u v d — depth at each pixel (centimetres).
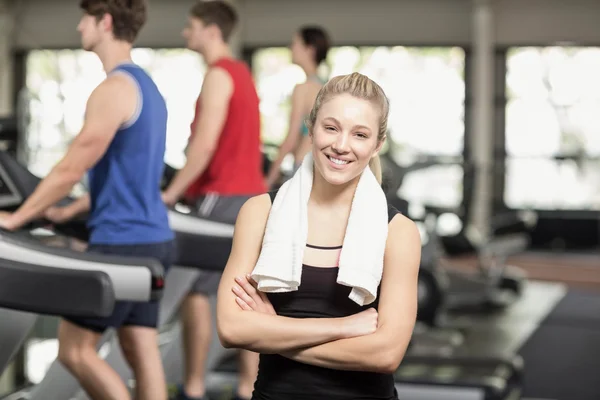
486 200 1580
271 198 236
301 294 226
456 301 977
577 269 1405
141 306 354
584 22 1578
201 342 459
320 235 228
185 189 446
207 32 466
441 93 1597
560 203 1608
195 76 1602
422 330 791
